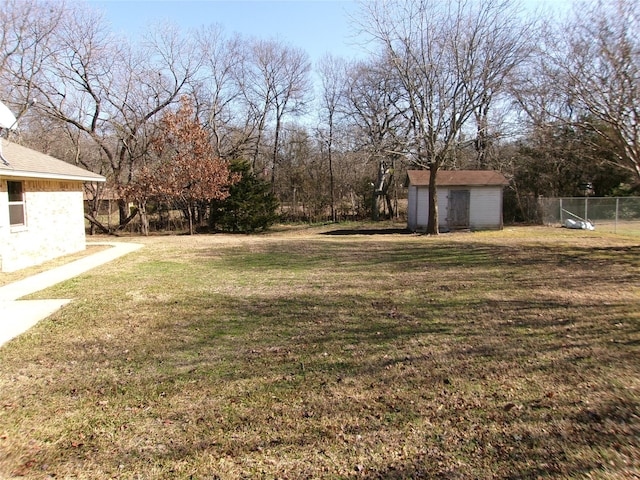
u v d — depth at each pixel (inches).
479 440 104.1
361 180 1079.0
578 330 187.6
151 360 160.4
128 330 196.5
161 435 108.6
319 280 314.8
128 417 118.0
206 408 122.9
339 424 113.1
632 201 805.2
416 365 151.6
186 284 300.8
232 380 141.9
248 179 872.3
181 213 918.4
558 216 834.8
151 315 220.8
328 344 175.3
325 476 91.4
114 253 476.4
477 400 124.9
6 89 743.7
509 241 574.2
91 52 788.6
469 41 605.6
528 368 147.1
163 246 548.7
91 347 174.4
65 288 286.2
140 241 632.4
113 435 108.7
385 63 774.5
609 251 459.5
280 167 1111.0
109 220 857.5
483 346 169.5
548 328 191.0
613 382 134.6
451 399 125.8
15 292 274.7
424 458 97.3
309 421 114.9
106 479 91.0
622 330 186.5
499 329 190.9
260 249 511.2
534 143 860.0
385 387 134.9
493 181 787.4
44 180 426.6
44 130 825.5
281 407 122.9
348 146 994.7
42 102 780.0
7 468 94.6
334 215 1081.4
